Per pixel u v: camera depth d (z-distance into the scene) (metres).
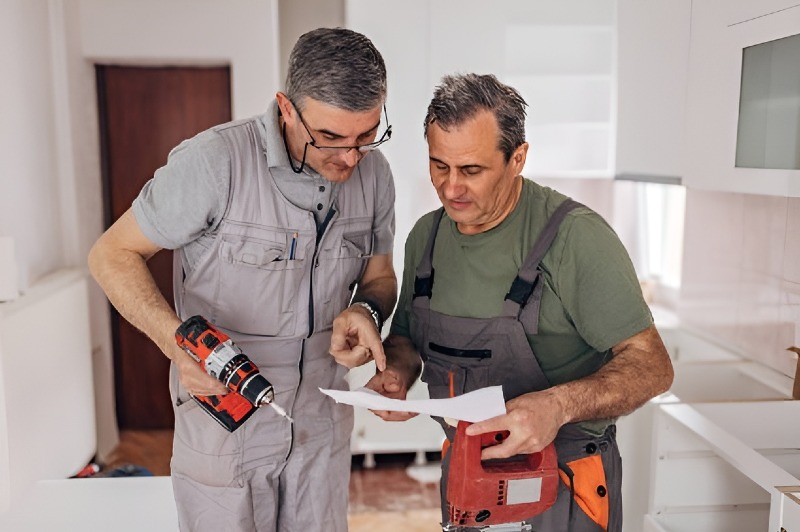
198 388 1.44
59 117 3.73
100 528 2.24
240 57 3.92
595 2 3.58
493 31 3.58
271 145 1.51
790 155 1.92
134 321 1.54
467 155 1.44
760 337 2.71
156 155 4.20
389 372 1.68
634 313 1.51
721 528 2.28
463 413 1.30
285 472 1.71
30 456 2.97
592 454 1.62
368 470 3.88
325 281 1.65
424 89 3.61
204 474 1.64
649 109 2.85
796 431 2.23
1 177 3.05
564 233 1.54
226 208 1.52
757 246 2.72
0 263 2.97
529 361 1.59
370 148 1.49
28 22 3.37
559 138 3.85
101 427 4.10
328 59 1.37
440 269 1.69
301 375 1.68
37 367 3.05
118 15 3.86
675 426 2.23
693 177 2.46
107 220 4.21
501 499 1.42
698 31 2.39
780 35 1.93
